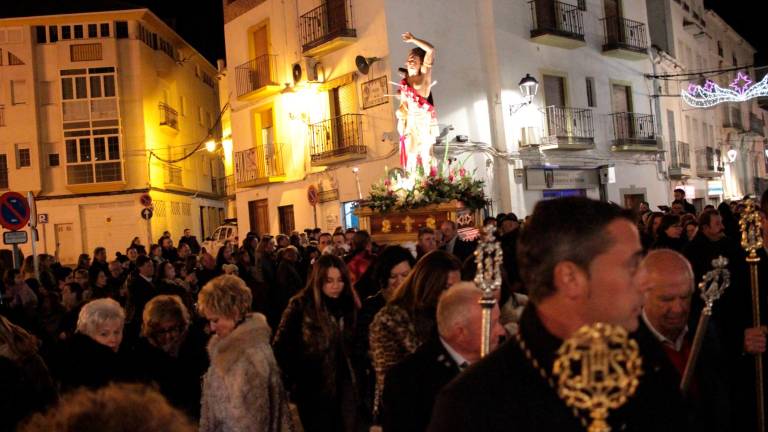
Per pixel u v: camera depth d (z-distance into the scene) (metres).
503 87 20.34
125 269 13.20
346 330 5.33
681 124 29.67
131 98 31.19
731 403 3.83
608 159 23.95
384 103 18.75
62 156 30.70
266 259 11.81
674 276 3.05
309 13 21.05
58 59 30.70
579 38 22.30
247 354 4.16
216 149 40.16
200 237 38.25
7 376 3.70
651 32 30.53
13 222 11.80
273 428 4.25
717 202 34.47
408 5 19.08
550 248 1.76
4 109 30.52
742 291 3.87
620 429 1.68
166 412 1.44
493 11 20.36
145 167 31.22
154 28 32.97
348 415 5.70
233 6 24.39
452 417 1.74
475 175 19.52
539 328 1.76
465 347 2.98
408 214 13.20
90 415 1.37
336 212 20.69
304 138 21.72
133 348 4.86
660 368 1.83
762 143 43.81
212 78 42.22
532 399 1.68
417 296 3.83
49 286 12.38
